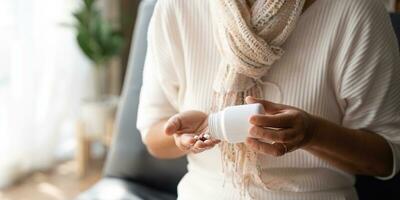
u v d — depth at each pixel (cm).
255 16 61
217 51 69
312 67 65
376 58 63
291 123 56
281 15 61
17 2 178
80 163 204
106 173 116
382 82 65
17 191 191
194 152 64
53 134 209
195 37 70
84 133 201
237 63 62
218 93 67
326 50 64
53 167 214
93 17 192
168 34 72
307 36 65
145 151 110
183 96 77
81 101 209
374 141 66
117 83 232
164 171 109
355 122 69
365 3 63
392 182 90
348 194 72
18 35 181
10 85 184
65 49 204
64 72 205
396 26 86
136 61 112
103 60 198
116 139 114
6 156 190
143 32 111
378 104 66
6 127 187
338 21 63
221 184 72
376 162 68
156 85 80
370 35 63
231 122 56
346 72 65
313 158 69
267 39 62
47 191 192
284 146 57
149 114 81
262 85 67
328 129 62
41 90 198
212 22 68
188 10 70
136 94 111
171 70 76
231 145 67
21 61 184
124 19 229
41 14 189
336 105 69
